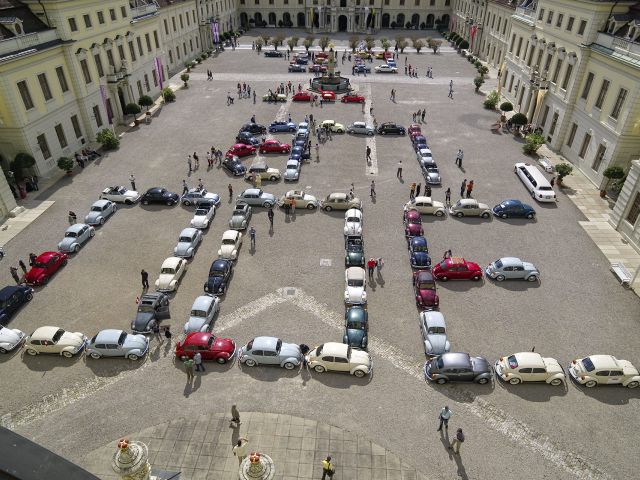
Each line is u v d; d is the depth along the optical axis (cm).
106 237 3706
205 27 9988
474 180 4566
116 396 2420
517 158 5031
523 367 2434
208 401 2392
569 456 2125
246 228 3831
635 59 3806
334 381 2506
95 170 4778
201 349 2584
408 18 12450
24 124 4259
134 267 3375
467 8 10331
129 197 4138
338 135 5688
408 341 2745
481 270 3238
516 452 2141
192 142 5450
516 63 6356
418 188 4194
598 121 4328
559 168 4341
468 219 3938
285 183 4547
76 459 2112
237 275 3281
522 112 6078
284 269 3344
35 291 3139
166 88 6894
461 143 5397
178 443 2183
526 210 3891
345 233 3675
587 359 2478
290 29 12488
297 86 7550
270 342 2572
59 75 4794
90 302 3050
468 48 9994
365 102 6794
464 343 2720
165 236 3722
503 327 2831
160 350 2692
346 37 11562
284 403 2381
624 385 2439
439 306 2992
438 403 2378
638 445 2175
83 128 5241
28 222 3878
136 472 1077
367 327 2822
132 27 6234
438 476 2050
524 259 3431
